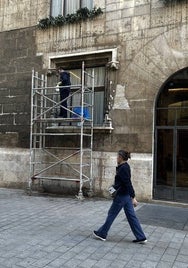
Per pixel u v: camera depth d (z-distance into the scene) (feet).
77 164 37.37
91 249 19.06
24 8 42.78
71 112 35.50
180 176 33.17
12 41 43.27
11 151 42.19
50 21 40.29
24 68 42.24
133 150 34.65
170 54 33.47
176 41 33.22
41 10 41.68
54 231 22.53
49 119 36.73
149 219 26.78
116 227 23.97
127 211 20.53
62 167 38.42
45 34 41.01
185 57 32.73
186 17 32.78
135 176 34.32
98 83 38.34
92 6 39.27
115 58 36.11
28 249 18.80
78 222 25.08
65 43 39.60
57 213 28.02
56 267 16.33
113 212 20.65
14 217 26.30
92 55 37.78
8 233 21.80
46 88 37.45
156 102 34.73
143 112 34.50
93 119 38.19
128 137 34.99
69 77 37.47
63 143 38.75
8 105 42.91
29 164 40.52
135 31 35.35
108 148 35.91
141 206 31.86
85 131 37.19
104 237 20.62
